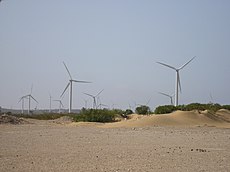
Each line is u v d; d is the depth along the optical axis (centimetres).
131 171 1620
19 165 1766
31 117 8750
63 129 4584
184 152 2308
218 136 3572
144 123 5316
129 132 4062
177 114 5778
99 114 6869
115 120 7019
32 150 2380
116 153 2238
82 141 3000
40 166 1741
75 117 7156
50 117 8662
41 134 3719
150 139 3209
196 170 1659
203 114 6056
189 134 3800
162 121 5388
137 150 2395
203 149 2478
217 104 8688
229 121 6272
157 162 1886
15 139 3144
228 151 2391
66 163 1836
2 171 1600
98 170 1641
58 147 2558
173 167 1738
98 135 3628
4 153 2220
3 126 5088
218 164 1842
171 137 3425
